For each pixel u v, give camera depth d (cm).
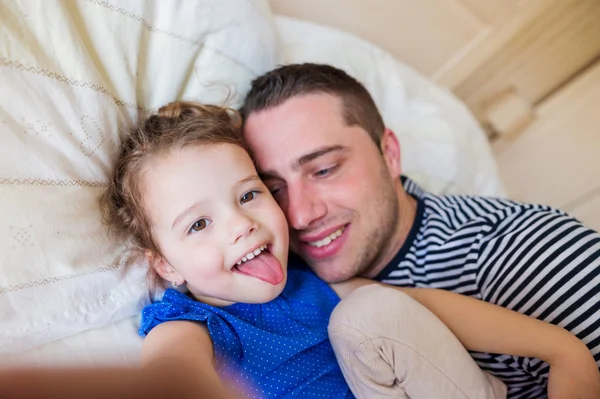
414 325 76
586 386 76
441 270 93
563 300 81
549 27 158
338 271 95
